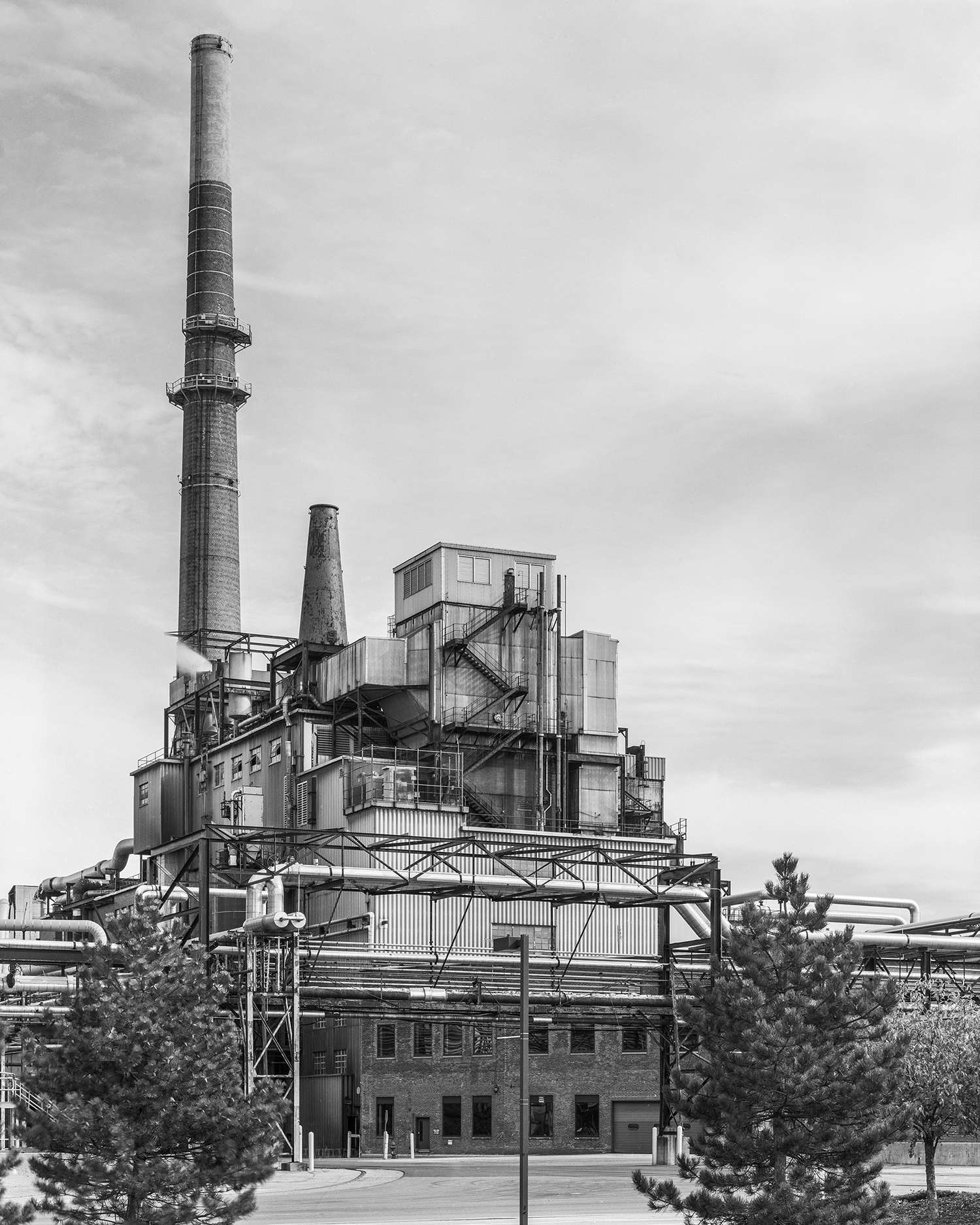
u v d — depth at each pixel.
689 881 71.81
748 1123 35.59
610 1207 48.62
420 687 94.62
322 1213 46.66
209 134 147.25
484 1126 84.06
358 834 68.31
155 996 35.62
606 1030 87.19
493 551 98.12
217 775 107.94
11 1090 54.19
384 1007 72.06
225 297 145.00
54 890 116.75
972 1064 44.69
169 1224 33.69
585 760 97.38
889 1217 37.66
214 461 142.12
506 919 88.19
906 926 78.31
